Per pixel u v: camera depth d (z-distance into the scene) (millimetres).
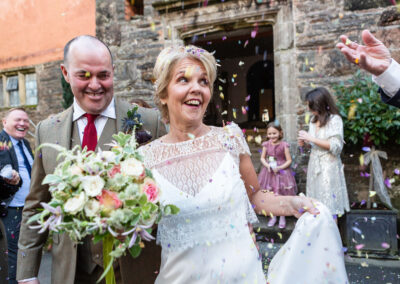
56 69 7004
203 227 1239
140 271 1439
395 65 1118
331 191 3494
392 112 3637
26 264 1511
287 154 4371
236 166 1352
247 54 11203
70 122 1577
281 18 4703
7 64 7680
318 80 4555
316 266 1312
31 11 7258
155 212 1040
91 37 1502
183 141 1419
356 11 4363
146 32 5547
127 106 1683
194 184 1286
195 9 5227
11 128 3271
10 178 2564
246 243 1277
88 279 1507
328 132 3512
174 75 1322
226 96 12398
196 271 1213
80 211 1015
